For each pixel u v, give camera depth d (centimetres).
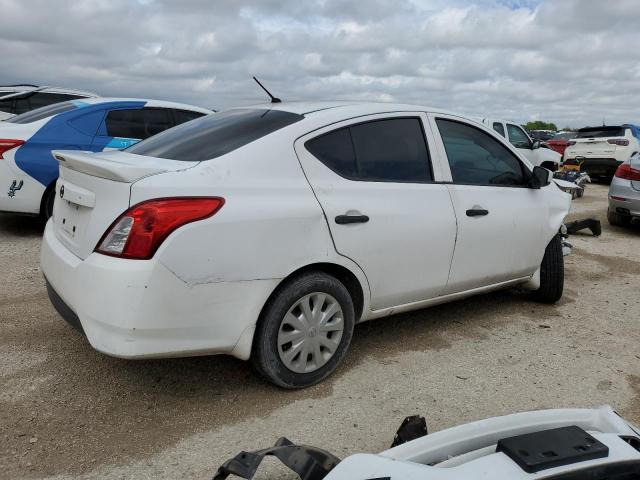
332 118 337
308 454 195
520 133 1398
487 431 211
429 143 381
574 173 1302
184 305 268
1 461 250
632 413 318
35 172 638
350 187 330
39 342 370
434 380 347
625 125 1647
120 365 344
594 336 434
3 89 1201
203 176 281
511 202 427
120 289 257
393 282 353
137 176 270
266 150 306
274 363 306
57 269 297
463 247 388
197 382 328
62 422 282
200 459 259
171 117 761
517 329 441
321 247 311
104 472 246
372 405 313
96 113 696
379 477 172
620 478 174
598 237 861
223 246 275
